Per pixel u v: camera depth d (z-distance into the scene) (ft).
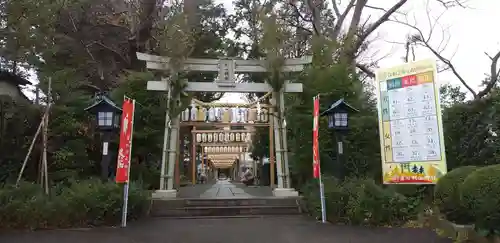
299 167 43.57
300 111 44.62
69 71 46.80
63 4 53.42
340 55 51.16
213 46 71.46
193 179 73.77
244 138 64.64
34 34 44.09
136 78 48.11
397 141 34.04
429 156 32.22
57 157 39.14
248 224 30.73
